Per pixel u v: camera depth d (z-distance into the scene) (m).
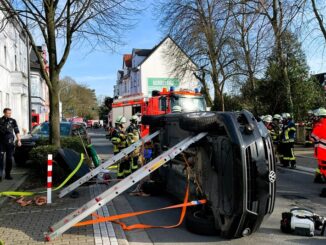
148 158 9.46
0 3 10.45
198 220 5.54
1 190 8.51
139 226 5.89
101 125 84.94
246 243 5.18
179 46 27.70
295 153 17.30
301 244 5.16
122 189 5.32
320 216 6.20
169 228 5.90
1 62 23.45
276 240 5.31
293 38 18.66
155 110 16.44
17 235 5.29
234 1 20.22
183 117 5.68
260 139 5.14
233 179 5.04
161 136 8.16
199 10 26.17
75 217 5.13
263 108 23.84
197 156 5.98
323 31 17.09
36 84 43.28
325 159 8.70
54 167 9.08
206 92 31.44
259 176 5.04
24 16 10.55
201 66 28.70
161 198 8.12
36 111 43.28
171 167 7.61
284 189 9.14
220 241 5.27
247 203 5.02
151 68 53.12
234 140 5.03
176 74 32.47
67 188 7.66
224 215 5.22
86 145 12.13
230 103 32.34
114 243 4.93
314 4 16.97
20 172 11.27
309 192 8.78
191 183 6.27
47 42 10.80
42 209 6.84
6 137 9.84
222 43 25.77
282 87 22.81
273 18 18.97
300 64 23.42
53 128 10.62
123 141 9.95
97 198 5.26
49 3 10.41
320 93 24.11
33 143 12.48
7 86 25.25
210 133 5.58
